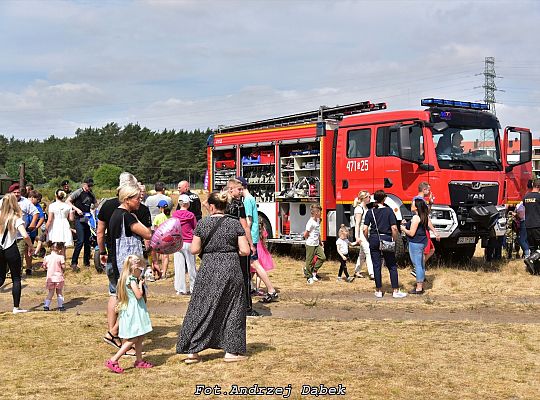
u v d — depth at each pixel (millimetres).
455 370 7070
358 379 6754
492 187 14555
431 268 14773
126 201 7848
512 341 8336
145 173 115062
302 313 10297
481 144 14617
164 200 14828
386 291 12289
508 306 10773
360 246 13664
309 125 16141
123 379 6922
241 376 6910
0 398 6309
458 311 10422
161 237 8023
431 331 8922
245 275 9930
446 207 13820
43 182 119375
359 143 15227
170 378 6926
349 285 12977
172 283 13664
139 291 7262
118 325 7629
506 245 16953
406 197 14211
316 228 13430
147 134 133000
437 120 13953
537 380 6727
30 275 14797
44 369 7328
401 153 13820
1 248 10461
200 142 120000
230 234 7352
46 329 9344
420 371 7031
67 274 14852
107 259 8078
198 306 7363
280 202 17094
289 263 16406
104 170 96250
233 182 9508
